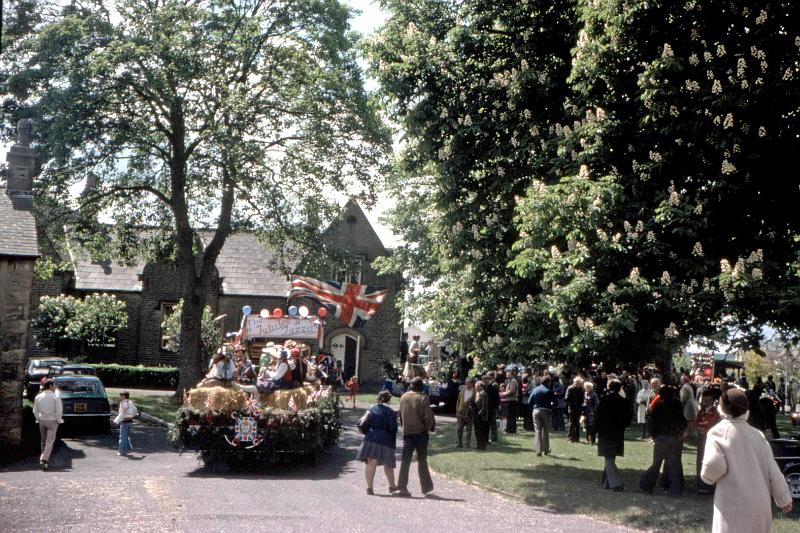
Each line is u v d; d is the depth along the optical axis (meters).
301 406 18.12
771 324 13.47
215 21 29.03
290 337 24.52
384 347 47.69
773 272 13.54
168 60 27.64
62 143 27.06
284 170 32.31
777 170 14.08
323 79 30.38
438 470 17.38
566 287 13.91
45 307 40.56
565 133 15.15
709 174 14.41
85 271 48.09
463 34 17.08
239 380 19.66
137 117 30.58
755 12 14.22
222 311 47.31
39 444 22.59
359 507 11.95
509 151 16.09
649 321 14.35
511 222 16.23
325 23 30.61
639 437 25.62
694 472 17.70
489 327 16.61
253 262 49.25
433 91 16.94
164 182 35.34
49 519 10.05
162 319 47.41
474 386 21.75
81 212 32.66
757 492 6.35
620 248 13.65
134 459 20.22
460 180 16.83
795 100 13.62
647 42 14.89
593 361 15.03
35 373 33.00
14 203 25.23
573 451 20.88
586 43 15.02
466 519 11.05
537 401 19.83
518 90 16.05
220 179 31.80
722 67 14.03
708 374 39.19
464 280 16.98
